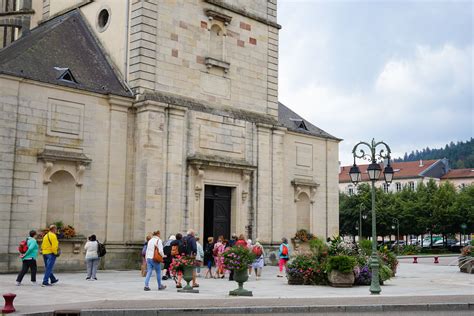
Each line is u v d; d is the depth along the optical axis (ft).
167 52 102.83
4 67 85.51
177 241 72.02
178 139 100.73
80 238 89.81
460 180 364.99
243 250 62.08
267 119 117.91
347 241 82.33
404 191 251.39
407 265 135.74
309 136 130.11
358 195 252.83
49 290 63.26
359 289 71.72
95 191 93.45
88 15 111.24
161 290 65.77
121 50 102.83
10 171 83.92
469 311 54.39
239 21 115.34
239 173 110.42
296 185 125.08
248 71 116.16
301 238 122.31
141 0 100.27
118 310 47.47
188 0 106.83
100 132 95.04
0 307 47.65
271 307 51.57
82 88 92.63
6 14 124.06
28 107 86.79
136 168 97.76
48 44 97.60
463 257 109.19
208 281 79.82
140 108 98.27
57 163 89.04
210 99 108.68
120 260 95.14
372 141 72.90
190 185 101.65
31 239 70.28
